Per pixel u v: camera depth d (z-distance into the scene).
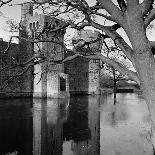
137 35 4.38
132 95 77.44
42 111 35.28
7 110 35.53
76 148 17.11
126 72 5.05
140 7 4.39
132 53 4.84
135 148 16.77
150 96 4.37
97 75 78.75
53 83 62.06
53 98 60.53
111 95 76.50
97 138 19.78
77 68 78.50
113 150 16.55
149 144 17.72
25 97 61.88
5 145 17.59
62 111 35.75
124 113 33.88
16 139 19.34
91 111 36.09
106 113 34.09
